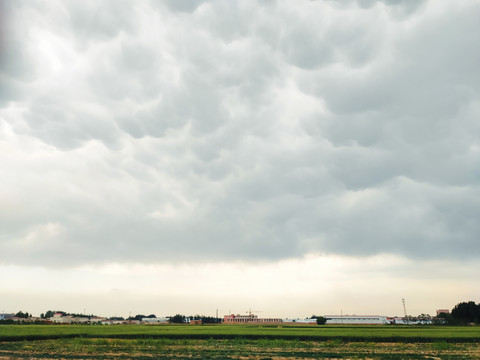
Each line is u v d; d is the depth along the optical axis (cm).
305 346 5681
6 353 4462
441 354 4544
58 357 4100
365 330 10600
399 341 6638
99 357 4125
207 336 7400
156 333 8038
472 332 8969
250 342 6475
